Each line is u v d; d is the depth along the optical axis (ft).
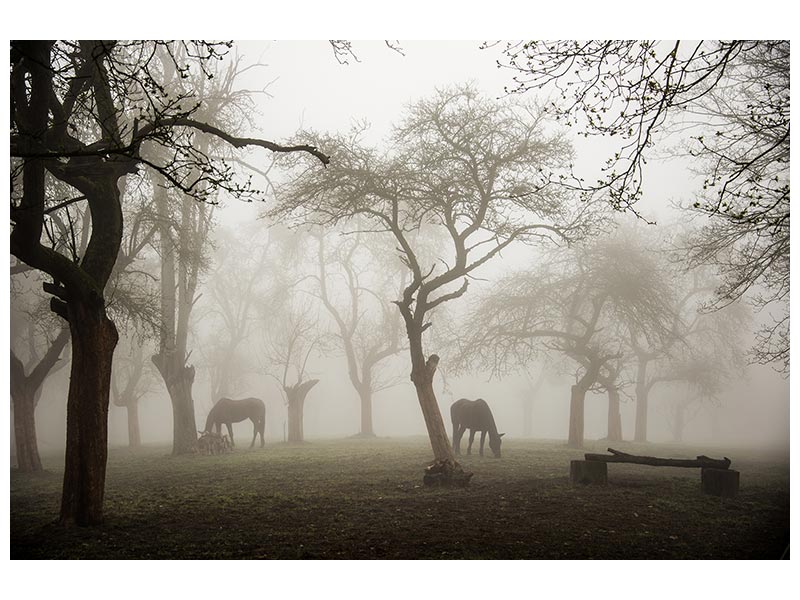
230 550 28.09
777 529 31.73
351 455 71.36
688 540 29.86
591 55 26.89
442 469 46.37
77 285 31.91
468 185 57.00
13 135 30.58
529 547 28.45
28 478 56.03
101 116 34.22
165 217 70.90
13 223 32.94
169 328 82.74
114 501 40.65
